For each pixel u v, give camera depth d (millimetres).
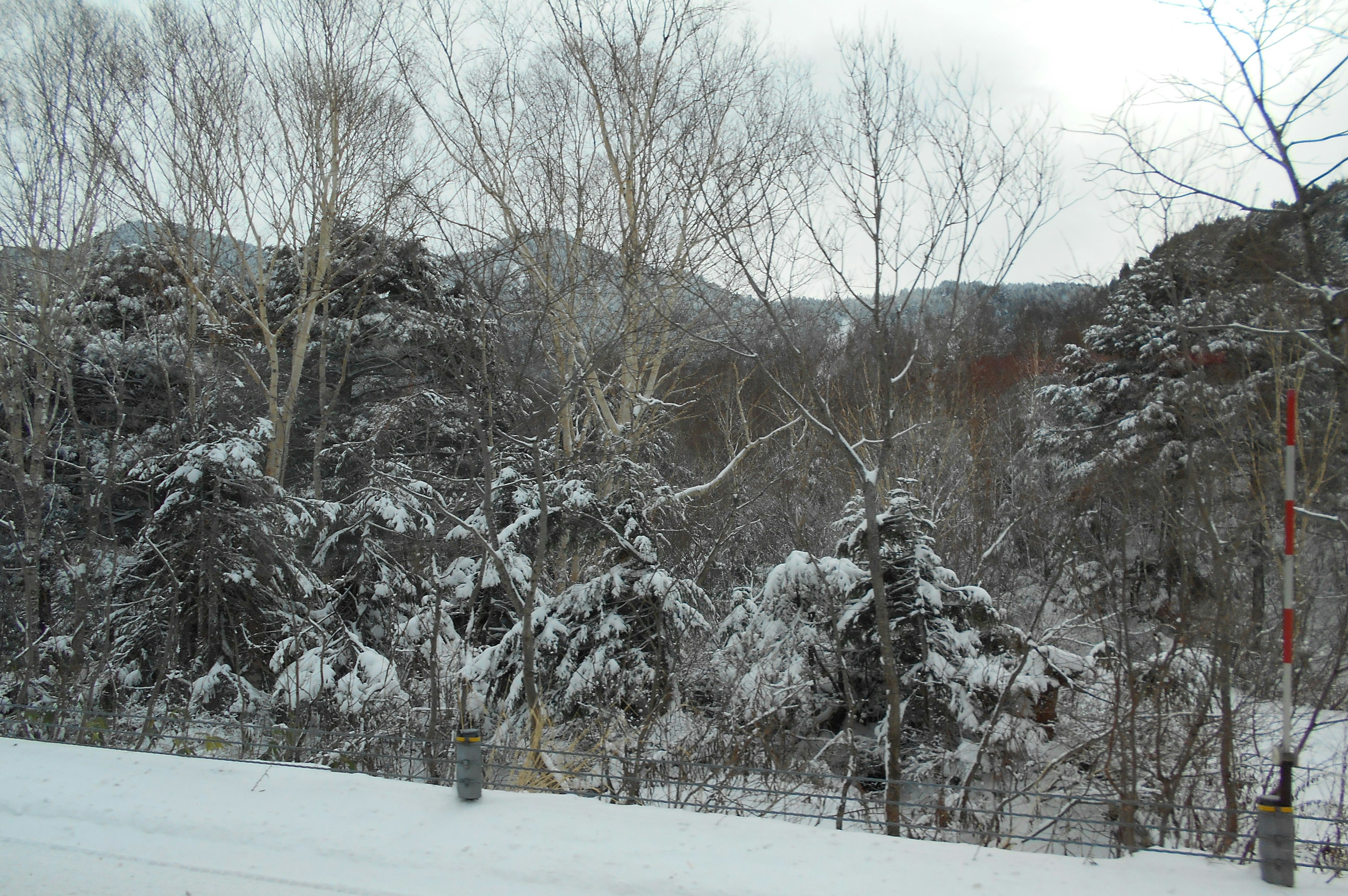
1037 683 9914
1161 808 6914
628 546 12391
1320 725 9055
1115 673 9023
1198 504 9188
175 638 12930
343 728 11273
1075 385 24156
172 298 19094
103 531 17531
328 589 13617
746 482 17938
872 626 11891
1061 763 9781
